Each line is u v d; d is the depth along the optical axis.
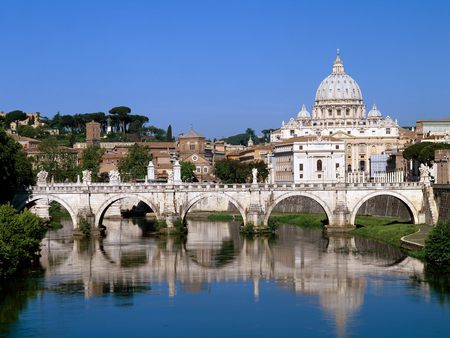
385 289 123.94
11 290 124.44
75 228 194.38
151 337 100.25
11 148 177.88
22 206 191.12
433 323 105.12
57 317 108.75
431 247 142.75
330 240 185.88
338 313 110.62
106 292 123.56
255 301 118.31
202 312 111.69
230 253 163.75
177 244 179.38
